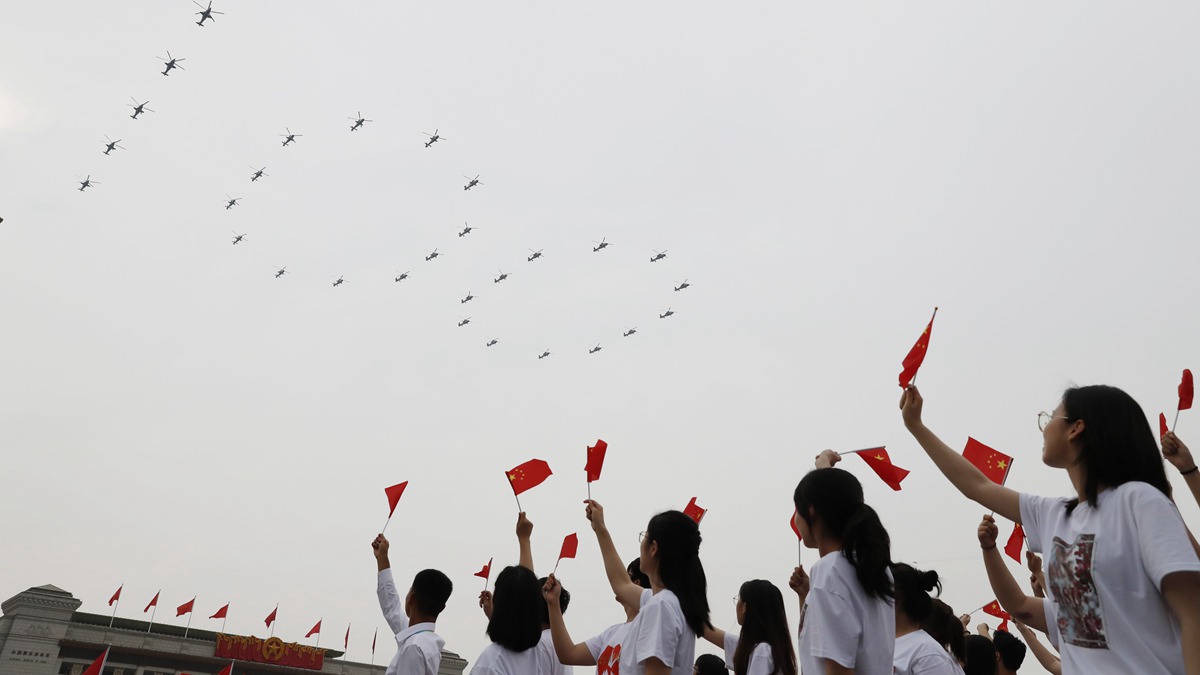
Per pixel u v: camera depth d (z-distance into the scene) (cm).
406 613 661
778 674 545
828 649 337
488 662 543
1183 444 392
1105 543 278
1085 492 294
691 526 477
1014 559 670
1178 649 260
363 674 5056
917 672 467
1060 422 313
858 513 371
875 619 354
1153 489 276
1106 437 293
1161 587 258
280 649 4784
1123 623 269
